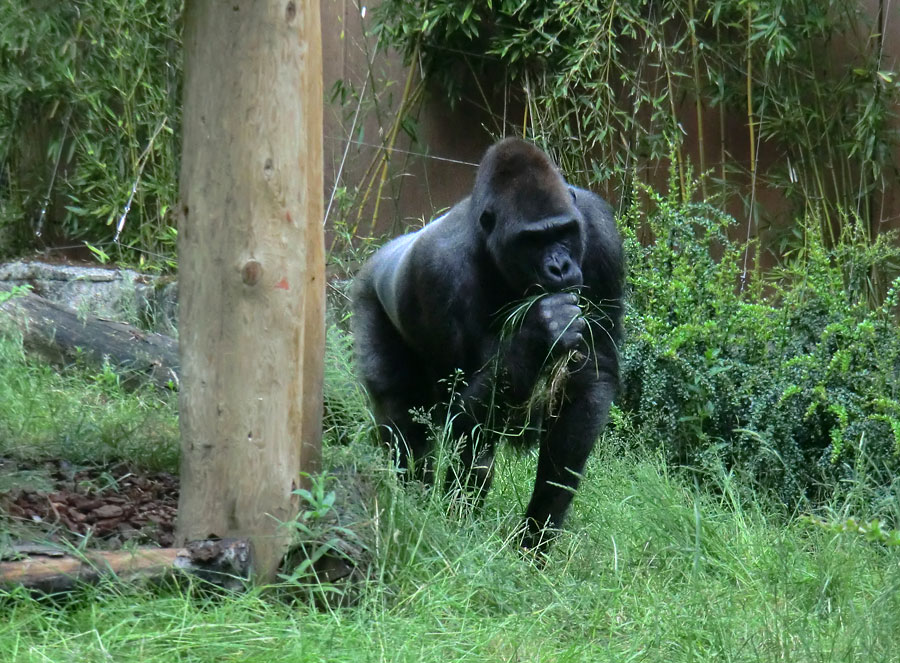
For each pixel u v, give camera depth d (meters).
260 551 4.37
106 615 3.89
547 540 5.56
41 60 11.02
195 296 4.31
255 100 4.20
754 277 8.65
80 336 8.34
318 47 4.71
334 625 4.06
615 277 5.79
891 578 4.93
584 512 6.16
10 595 3.84
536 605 4.71
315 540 4.44
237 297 4.27
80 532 4.49
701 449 7.39
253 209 4.24
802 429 7.22
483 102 11.06
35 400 6.84
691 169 9.04
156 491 5.17
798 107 10.17
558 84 10.22
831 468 6.88
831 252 8.38
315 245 4.75
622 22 10.53
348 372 7.75
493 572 4.88
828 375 7.15
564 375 5.39
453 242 5.70
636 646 4.24
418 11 10.80
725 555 5.61
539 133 10.49
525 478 6.69
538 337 5.46
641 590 5.01
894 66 10.11
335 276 10.45
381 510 4.88
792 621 4.59
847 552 5.55
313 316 4.76
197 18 4.20
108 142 11.37
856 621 4.45
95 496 4.97
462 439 5.58
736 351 7.78
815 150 10.34
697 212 10.40
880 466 6.82
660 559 5.51
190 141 4.28
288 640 3.86
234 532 4.37
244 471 4.34
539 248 5.36
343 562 4.47
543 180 5.43
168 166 10.99
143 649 3.71
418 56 10.99
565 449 5.60
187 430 4.38
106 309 9.76
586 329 5.63
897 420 6.69
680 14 10.59
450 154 11.16
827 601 4.90
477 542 5.20
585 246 5.67
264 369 4.32
